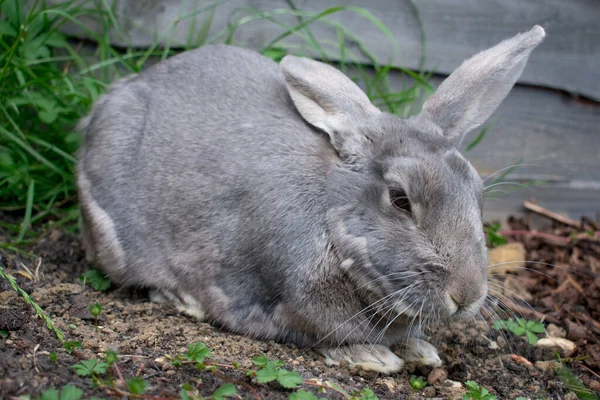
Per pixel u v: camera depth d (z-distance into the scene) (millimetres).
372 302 822
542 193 1202
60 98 1034
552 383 849
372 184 806
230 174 853
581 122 1193
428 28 1138
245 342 837
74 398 672
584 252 1115
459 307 787
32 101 1000
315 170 833
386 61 1139
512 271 1067
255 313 855
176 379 742
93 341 786
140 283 904
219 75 908
